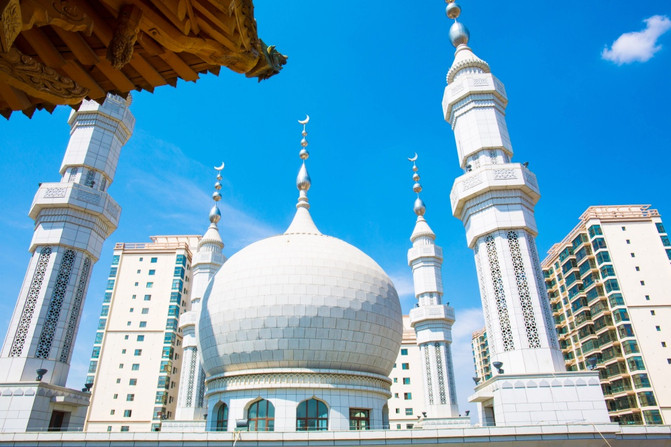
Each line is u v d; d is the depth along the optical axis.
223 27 8.76
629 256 76.69
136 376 86.88
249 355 35.84
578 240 82.44
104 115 47.22
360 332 37.00
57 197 42.12
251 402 34.88
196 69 10.35
